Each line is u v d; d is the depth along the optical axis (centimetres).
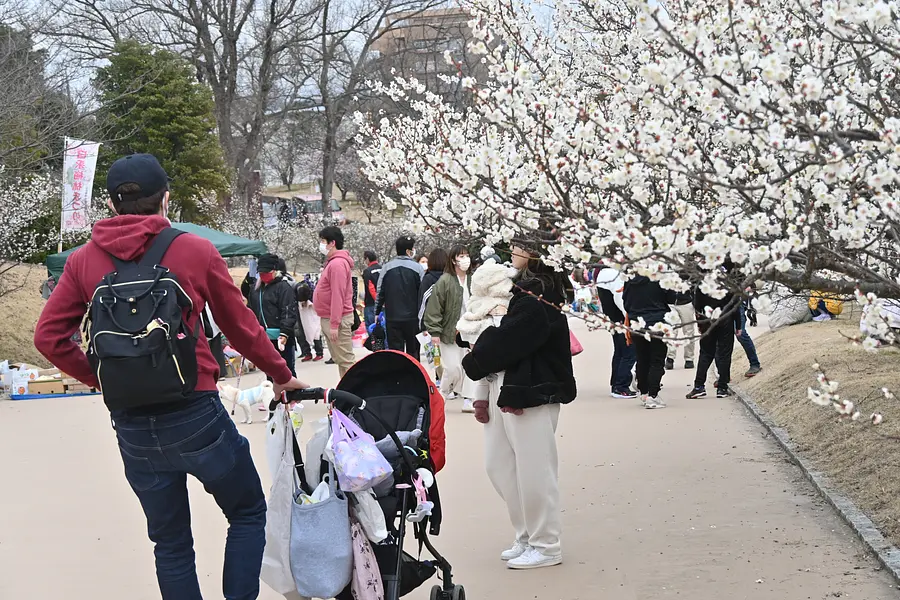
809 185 415
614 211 520
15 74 1942
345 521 446
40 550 679
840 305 1375
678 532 662
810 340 1416
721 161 408
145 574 622
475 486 830
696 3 509
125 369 376
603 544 646
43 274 2588
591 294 457
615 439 1010
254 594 427
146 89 3788
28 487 884
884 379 955
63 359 412
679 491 776
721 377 1272
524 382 579
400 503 482
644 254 389
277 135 6431
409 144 721
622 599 539
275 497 446
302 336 2030
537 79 684
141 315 383
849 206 416
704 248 383
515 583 575
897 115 455
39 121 2022
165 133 3856
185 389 385
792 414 994
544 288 582
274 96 5175
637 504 743
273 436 458
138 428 397
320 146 5469
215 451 406
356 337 2136
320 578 441
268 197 6544
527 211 503
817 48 443
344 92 4766
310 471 472
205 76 4797
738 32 470
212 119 4053
